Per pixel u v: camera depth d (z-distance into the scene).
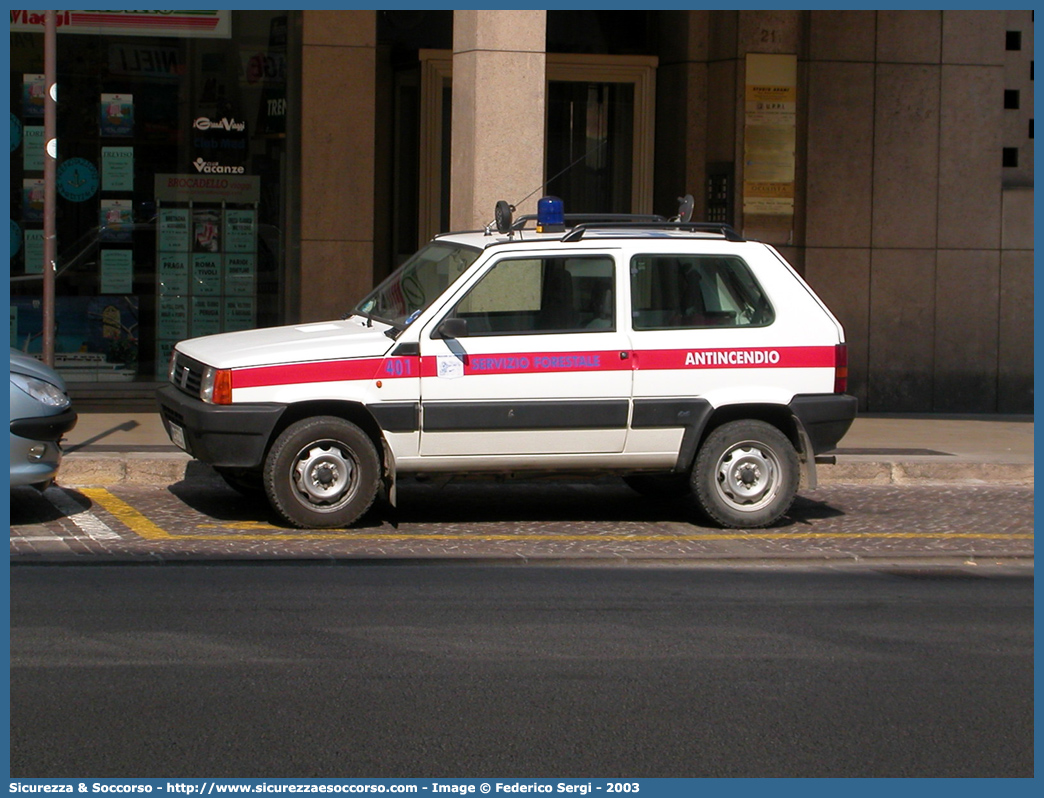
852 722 5.45
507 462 8.93
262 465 8.77
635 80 15.87
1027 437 13.31
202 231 14.48
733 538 9.02
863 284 15.12
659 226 9.43
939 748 5.18
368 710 5.44
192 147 14.39
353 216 14.53
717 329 9.12
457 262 9.17
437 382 8.74
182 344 9.40
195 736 5.12
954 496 10.86
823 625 6.89
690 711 5.52
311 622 6.70
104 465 10.37
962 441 12.93
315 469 8.73
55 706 5.43
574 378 8.89
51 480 8.77
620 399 8.95
